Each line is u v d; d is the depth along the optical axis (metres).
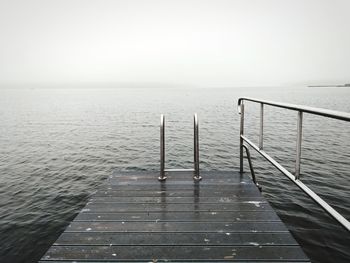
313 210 6.32
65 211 6.84
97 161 12.19
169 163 11.66
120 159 12.52
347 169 9.64
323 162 10.73
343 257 4.55
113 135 19.72
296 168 2.10
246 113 35.03
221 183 3.20
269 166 10.38
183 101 70.19
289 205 6.64
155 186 3.13
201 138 17.55
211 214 2.44
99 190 3.02
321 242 4.99
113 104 62.69
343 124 23.31
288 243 1.97
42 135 20.22
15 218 6.43
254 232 2.13
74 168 11.00
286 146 14.24
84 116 35.34
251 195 2.85
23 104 67.31
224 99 79.31
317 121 25.73
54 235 5.69
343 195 7.16
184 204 2.65
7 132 21.94
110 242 2.02
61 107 55.06
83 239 2.07
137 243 2.01
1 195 7.93
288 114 33.22
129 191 2.99
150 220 2.35
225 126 23.39
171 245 1.98
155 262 1.79
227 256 1.84
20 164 11.70
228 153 13.12
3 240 5.49
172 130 21.62
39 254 5.04
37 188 8.52
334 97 72.19
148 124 25.88
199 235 2.10
